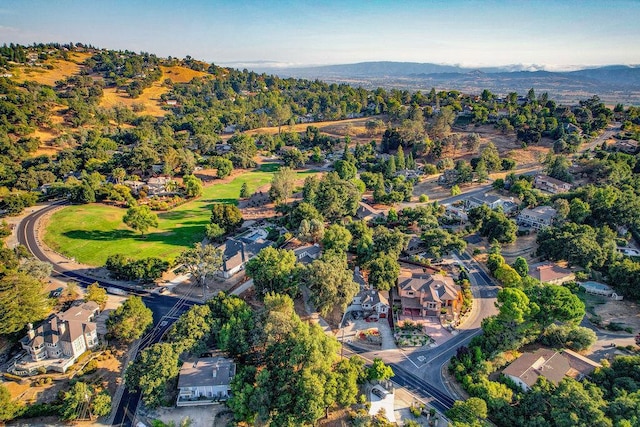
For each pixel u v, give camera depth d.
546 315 90.44
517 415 72.44
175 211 176.62
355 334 97.50
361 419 71.25
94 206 173.38
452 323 99.88
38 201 178.75
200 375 78.94
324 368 75.25
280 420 69.81
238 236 147.50
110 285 116.12
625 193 151.88
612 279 113.19
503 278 115.31
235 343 84.50
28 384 79.81
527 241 142.75
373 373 80.56
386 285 106.94
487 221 141.62
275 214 173.88
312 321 99.88
